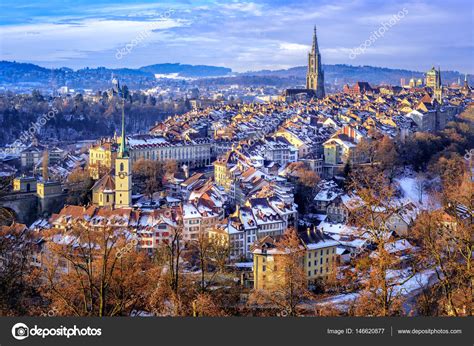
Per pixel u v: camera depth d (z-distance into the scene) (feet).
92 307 373.81
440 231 451.12
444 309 366.84
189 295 469.16
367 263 342.23
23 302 462.60
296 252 639.76
